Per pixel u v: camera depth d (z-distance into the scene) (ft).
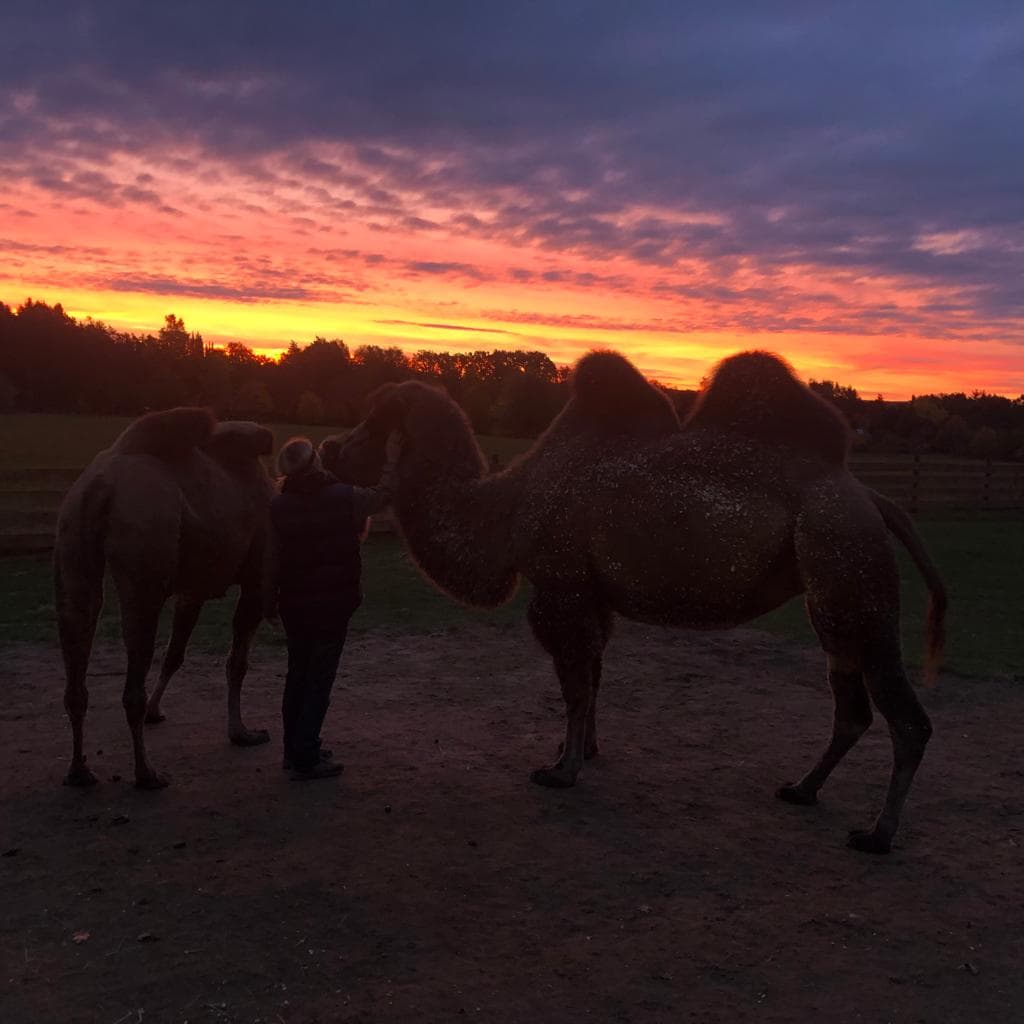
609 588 15.94
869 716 15.81
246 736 18.22
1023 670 25.73
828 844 14.33
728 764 17.93
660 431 16.03
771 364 15.40
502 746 18.66
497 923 11.62
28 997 9.85
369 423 18.06
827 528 14.03
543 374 223.92
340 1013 9.64
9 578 36.04
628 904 12.22
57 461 92.58
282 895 12.21
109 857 13.23
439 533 17.63
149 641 15.51
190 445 16.56
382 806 15.34
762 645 28.68
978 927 11.87
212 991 10.02
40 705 20.53
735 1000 10.07
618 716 21.03
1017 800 16.42
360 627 29.76
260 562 18.12
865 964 10.89
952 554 50.70
